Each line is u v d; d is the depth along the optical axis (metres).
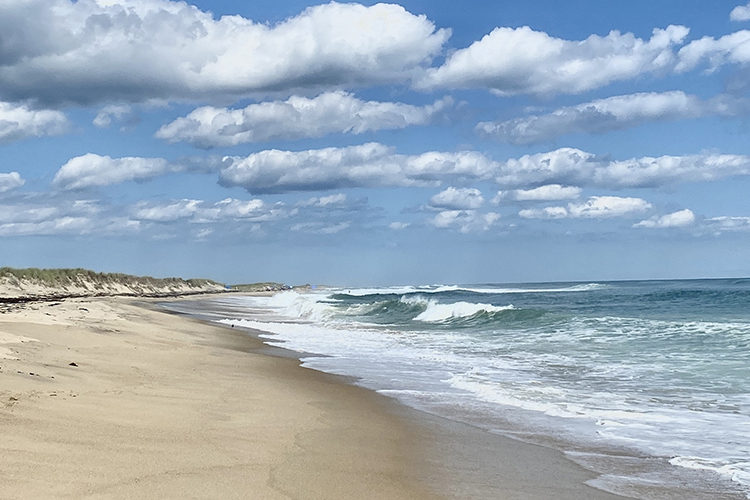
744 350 17.20
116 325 21.80
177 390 10.79
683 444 8.54
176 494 5.54
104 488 5.48
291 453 7.44
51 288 55.47
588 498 6.45
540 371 14.88
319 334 25.66
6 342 13.72
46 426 7.22
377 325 30.53
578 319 27.00
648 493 6.62
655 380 13.45
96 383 10.45
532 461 7.75
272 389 11.95
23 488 5.21
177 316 34.28
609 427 9.47
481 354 18.28
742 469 7.44
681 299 42.56
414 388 12.76
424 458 7.75
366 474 6.88
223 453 7.08
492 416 10.18
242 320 34.72
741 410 10.55
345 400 11.35
